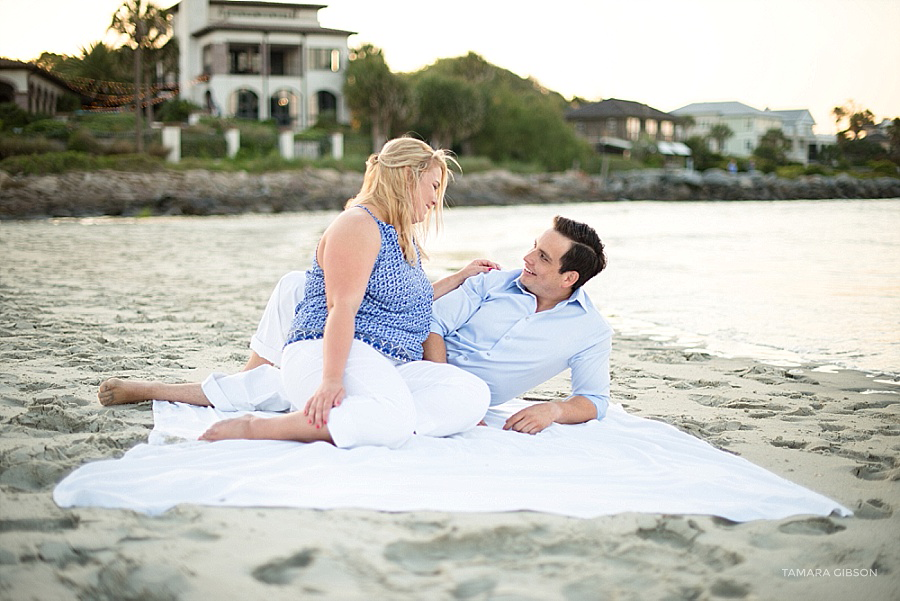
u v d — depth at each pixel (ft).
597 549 8.21
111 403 12.76
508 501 9.14
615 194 167.22
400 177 11.31
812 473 11.03
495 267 13.62
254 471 9.62
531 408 12.17
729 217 102.94
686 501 9.42
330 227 11.16
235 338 20.39
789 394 16.21
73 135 114.32
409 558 7.87
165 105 147.64
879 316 27.04
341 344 10.64
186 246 51.57
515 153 175.22
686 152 237.04
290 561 7.66
